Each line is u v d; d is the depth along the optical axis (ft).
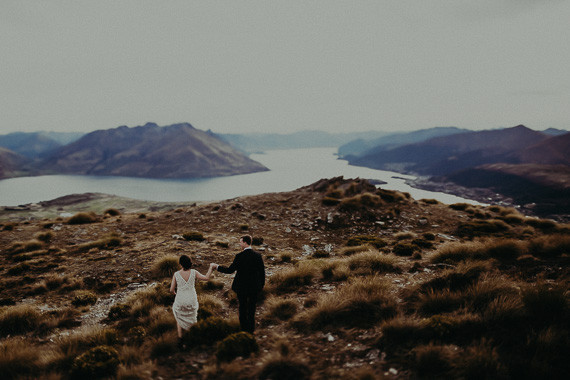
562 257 31.22
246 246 24.41
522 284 23.31
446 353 15.76
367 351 18.29
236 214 86.63
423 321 19.62
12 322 30.42
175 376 18.11
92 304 36.78
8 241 67.41
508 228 72.43
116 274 45.47
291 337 22.29
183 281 24.39
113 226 79.77
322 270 38.78
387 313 23.03
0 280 44.60
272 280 37.70
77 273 46.39
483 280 24.79
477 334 17.79
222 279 42.50
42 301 37.81
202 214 88.63
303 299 30.66
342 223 78.74
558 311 18.03
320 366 17.20
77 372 19.81
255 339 21.31
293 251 59.06
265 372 17.01
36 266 50.19
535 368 13.75
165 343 22.40
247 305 24.84
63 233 72.84
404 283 30.50
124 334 27.32
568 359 14.24
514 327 17.63
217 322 24.40
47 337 28.60
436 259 38.78
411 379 14.74
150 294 35.83
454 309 21.77
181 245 57.62
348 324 22.67
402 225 77.05
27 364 21.75
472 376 14.20
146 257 51.57
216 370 17.99
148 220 86.43
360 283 28.73
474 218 82.33
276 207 92.12
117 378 18.19
